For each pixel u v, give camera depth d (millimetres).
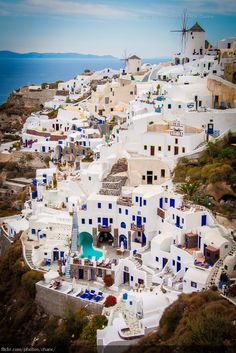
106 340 71500
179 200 94750
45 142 158625
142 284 86625
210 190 94125
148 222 97375
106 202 101750
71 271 92938
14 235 117375
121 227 101562
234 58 149250
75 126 160875
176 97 125125
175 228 90250
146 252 92438
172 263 87812
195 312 67438
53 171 133125
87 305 84500
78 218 103562
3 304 99812
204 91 125312
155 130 118188
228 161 99000
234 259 77938
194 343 63531
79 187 114125
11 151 167500
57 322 87062
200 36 178500
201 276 77625
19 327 92188
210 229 85938
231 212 89625
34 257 100875
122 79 183625
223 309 65750
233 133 109562
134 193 99312
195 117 113125
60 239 103750
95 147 140125
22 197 144250
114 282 89500
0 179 159125
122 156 116438
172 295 79250
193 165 104562
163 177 108562
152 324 72750
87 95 197875
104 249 98688
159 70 176375
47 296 90625
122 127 132750
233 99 120375
